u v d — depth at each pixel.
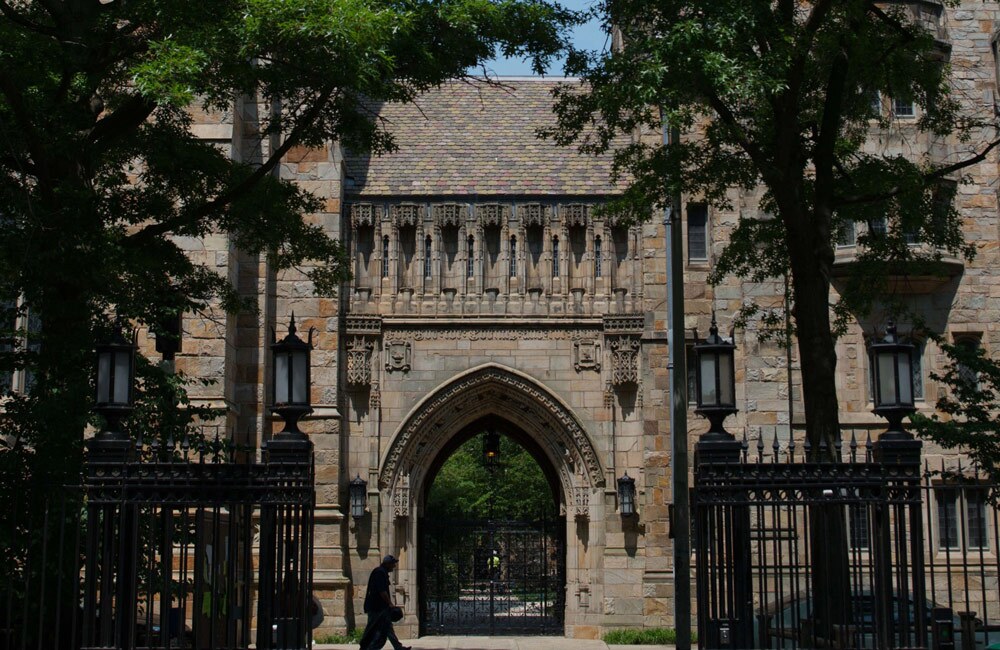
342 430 30.83
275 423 29.88
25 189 16.59
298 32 15.41
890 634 12.91
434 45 17.47
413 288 31.45
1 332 17.94
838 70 18.64
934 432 20.61
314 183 30.83
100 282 17.66
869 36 19.52
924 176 20.41
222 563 21.61
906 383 13.48
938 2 30.84
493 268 31.83
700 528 13.40
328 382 30.28
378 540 30.45
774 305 30.28
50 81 18.55
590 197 31.78
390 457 30.84
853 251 30.02
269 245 20.39
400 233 31.77
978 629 17.80
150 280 19.58
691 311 30.73
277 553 13.63
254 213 19.86
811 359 17.77
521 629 32.31
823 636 14.74
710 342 13.76
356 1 15.42
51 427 16.41
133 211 20.28
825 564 13.23
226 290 21.03
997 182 31.11
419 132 34.31
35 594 15.98
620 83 17.61
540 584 38.50
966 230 31.02
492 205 31.67
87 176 18.30
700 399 13.75
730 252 21.73
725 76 15.98
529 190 32.09
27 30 18.34
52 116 17.61
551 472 33.50
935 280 30.34
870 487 13.18
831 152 18.52
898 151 30.17
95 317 19.12
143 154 20.30
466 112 35.31
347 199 31.70
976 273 30.83
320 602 28.75
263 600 13.23
